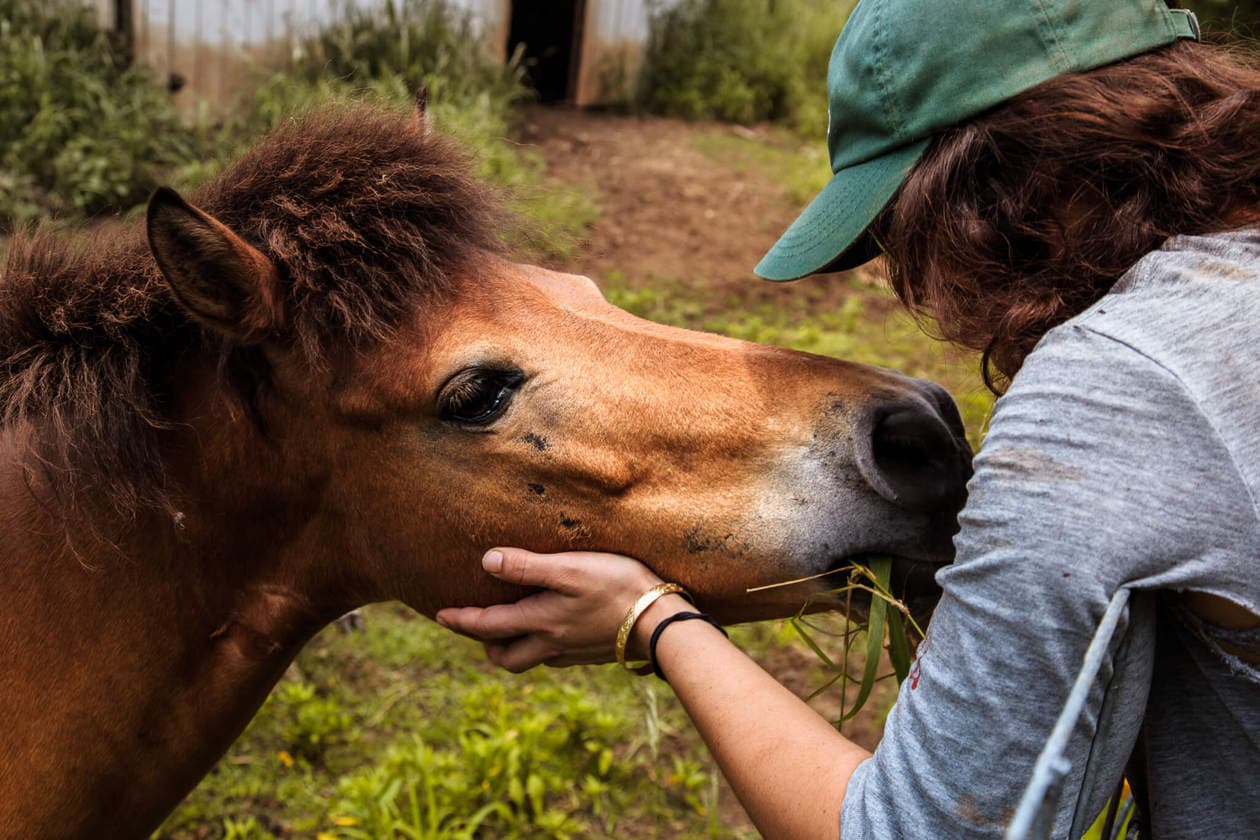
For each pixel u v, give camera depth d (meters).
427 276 1.82
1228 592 1.13
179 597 1.93
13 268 1.91
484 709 3.54
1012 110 1.32
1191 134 1.25
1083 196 1.31
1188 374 1.13
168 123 6.33
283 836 3.13
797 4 10.74
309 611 2.04
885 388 1.72
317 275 1.78
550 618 1.76
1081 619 1.12
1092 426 1.14
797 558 1.71
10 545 1.85
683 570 1.78
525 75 9.00
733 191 7.66
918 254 1.43
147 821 2.04
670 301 5.93
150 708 1.95
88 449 1.81
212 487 1.91
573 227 6.29
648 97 9.67
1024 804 0.98
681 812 3.32
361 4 7.43
